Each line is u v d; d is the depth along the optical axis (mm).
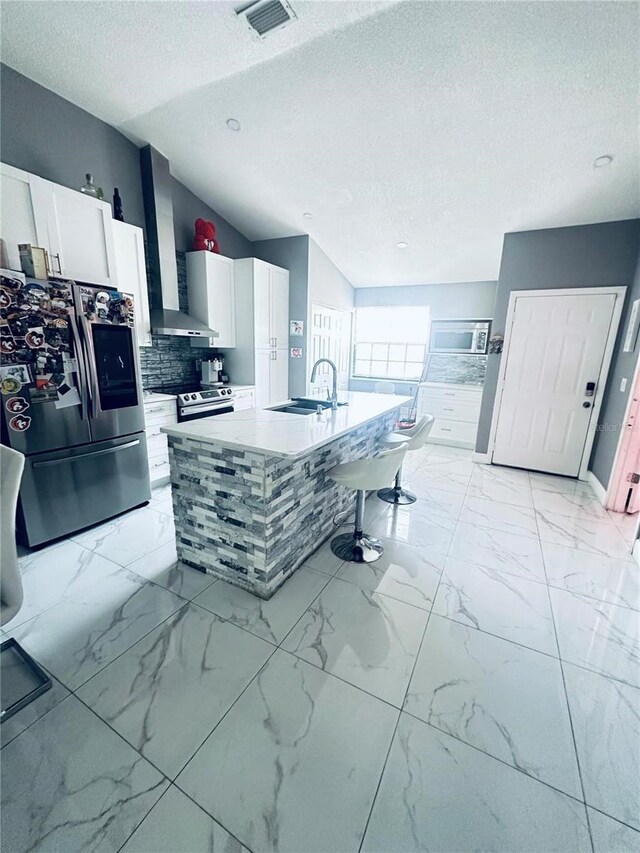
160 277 3355
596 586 2049
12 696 1330
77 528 2438
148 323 3121
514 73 2096
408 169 3023
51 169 2574
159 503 2936
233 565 1937
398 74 2207
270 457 1716
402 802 1045
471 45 1985
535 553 2377
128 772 1100
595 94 2123
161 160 3217
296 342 4723
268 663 1484
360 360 6059
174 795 1048
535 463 4023
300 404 2881
